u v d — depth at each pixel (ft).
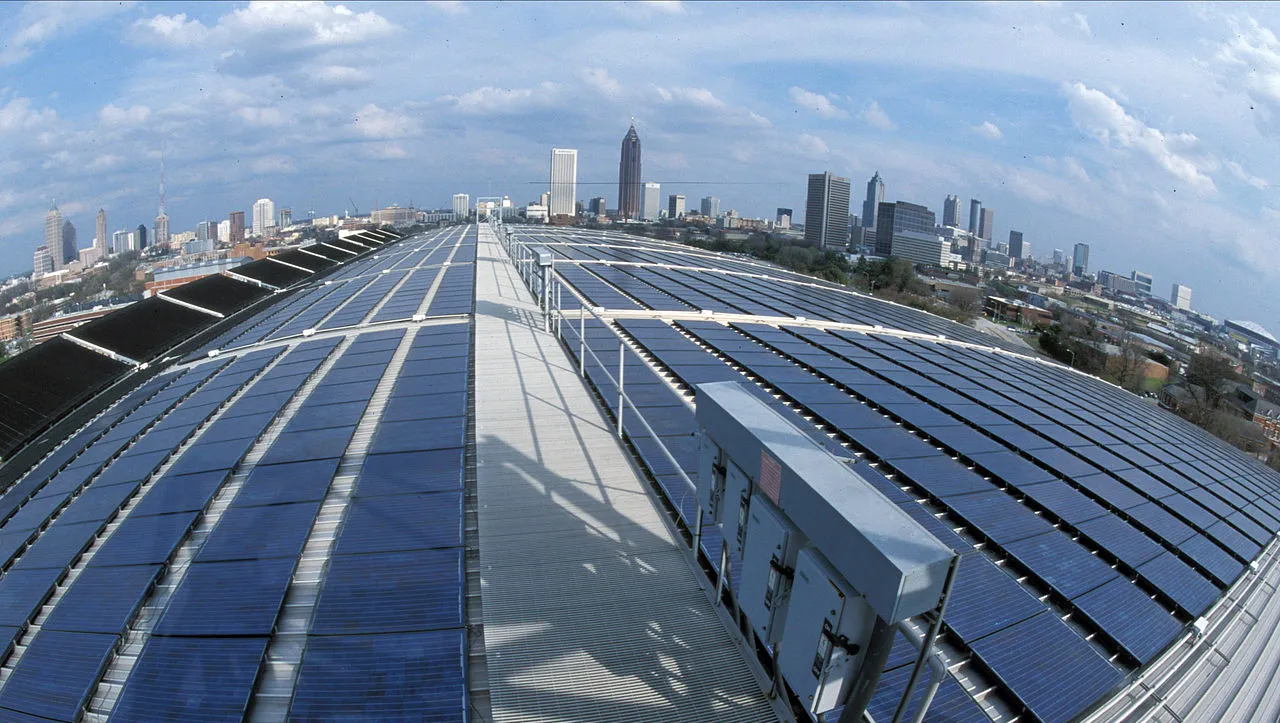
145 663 26.73
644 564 34.24
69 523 40.81
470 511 39.06
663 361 67.05
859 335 90.99
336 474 42.01
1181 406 206.18
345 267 202.69
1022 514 39.52
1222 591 37.11
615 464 45.32
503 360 69.21
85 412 77.36
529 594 31.81
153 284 357.20
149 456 48.91
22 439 75.15
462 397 55.47
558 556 34.83
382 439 46.83
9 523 45.14
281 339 85.81
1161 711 27.68
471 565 33.94
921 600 15.84
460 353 70.85
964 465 45.88
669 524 37.88
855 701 19.38
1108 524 40.04
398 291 116.16
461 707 24.26
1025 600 31.58
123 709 24.77
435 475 41.04
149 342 108.58
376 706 24.29
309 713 24.03
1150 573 35.78
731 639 29.30
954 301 385.91
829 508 18.24
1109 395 92.02
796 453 21.79
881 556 15.84
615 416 52.39
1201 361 230.07
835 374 64.85
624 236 308.60
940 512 39.22
